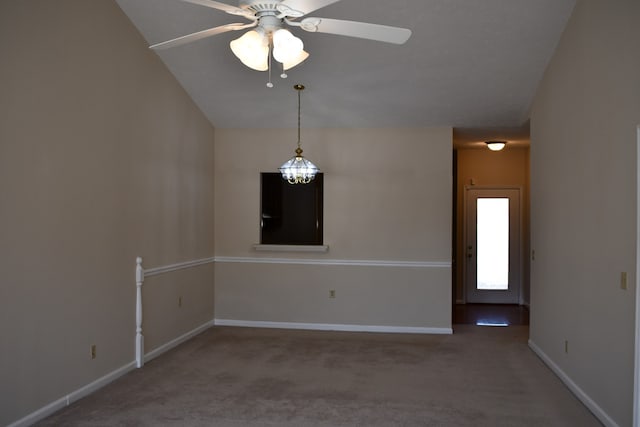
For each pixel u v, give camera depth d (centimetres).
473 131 682
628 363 314
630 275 311
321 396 407
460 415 369
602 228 357
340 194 659
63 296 373
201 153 633
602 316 356
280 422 354
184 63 530
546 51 479
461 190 875
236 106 617
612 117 340
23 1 332
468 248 872
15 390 327
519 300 864
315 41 482
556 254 468
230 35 484
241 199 676
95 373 414
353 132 659
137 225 478
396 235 649
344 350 553
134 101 471
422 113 613
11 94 322
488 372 475
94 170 410
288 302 667
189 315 600
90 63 404
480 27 453
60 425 342
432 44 480
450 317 640
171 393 410
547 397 407
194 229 613
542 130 520
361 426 348
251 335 620
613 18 339
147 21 464
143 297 490
